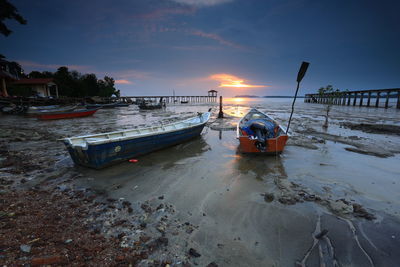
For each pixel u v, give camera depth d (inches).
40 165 247.0
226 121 635.5
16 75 1419.8
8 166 240.4
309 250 117.4
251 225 139.7
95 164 229.0
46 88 1453.0
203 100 3474.4
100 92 2426.2
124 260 106.0
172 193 183.6
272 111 1036.5
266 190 188.4
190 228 136.1
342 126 518.0
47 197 171.2
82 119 748.0
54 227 130.0
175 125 405.1
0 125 585.3
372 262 108.7
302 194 178.4
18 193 175.2
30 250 107.0
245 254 114.7
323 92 514.6
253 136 283.0
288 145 335.0
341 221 142.3
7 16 730.2
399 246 119.3
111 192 184.4
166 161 267.7
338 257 112.1
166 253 113.5
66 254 106.5
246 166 248.7
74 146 225.6
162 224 139.4
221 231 133.7
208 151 313.6
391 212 153.0
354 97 1430.9
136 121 689.6
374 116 762.2
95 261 103.8
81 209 154.6
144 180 210.4
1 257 100.7
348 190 187.0
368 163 254.5
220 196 178.4
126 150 258.4
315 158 274.1
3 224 128.5
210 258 111.3
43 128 534.0
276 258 112.1
